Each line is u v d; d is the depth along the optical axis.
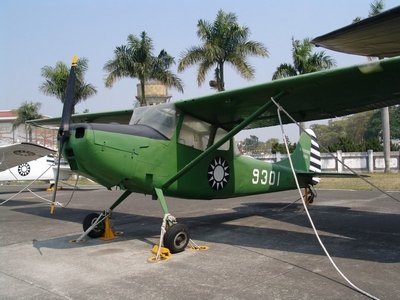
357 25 6.25
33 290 4.15
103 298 3.87
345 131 77.75
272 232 6.98
